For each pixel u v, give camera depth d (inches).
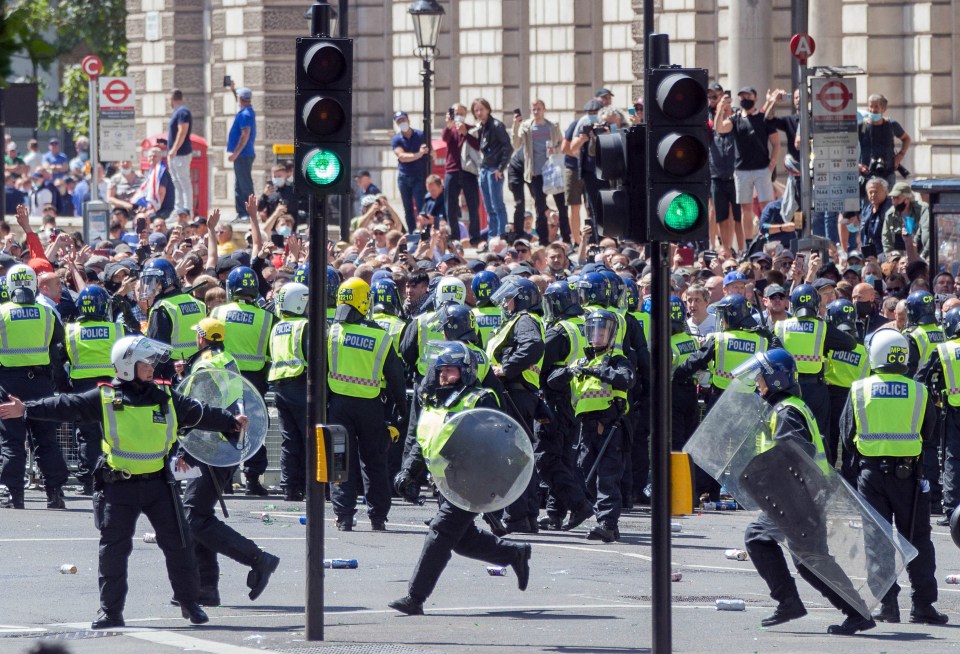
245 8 5802.2
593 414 2143.2
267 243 3164.4
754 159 3526.1
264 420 1664.6
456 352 1614.2
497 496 1588.3
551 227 3710.6
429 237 3651.6
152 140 5836.6
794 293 2437.3
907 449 1658.5
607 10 4864.7
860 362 2449.6
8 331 2348.7
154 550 2052.2
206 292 2568.9
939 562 2100.1
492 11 5118.1
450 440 1582.2
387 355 2177.7
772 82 4340.6
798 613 1593.3
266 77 5782.5
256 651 1405.0
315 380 1473.9
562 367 2180.1
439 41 5339.6
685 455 1333.7
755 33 4293.8
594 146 1365.7
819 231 3499.0
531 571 1934.1
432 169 4517.7
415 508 2453.2
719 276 2837.1
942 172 4138.8
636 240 1349.7
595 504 2245.3
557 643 1482.5
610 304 2250.2
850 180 2945.4
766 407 1553.9
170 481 1557.6
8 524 2240.4
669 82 1317.7
